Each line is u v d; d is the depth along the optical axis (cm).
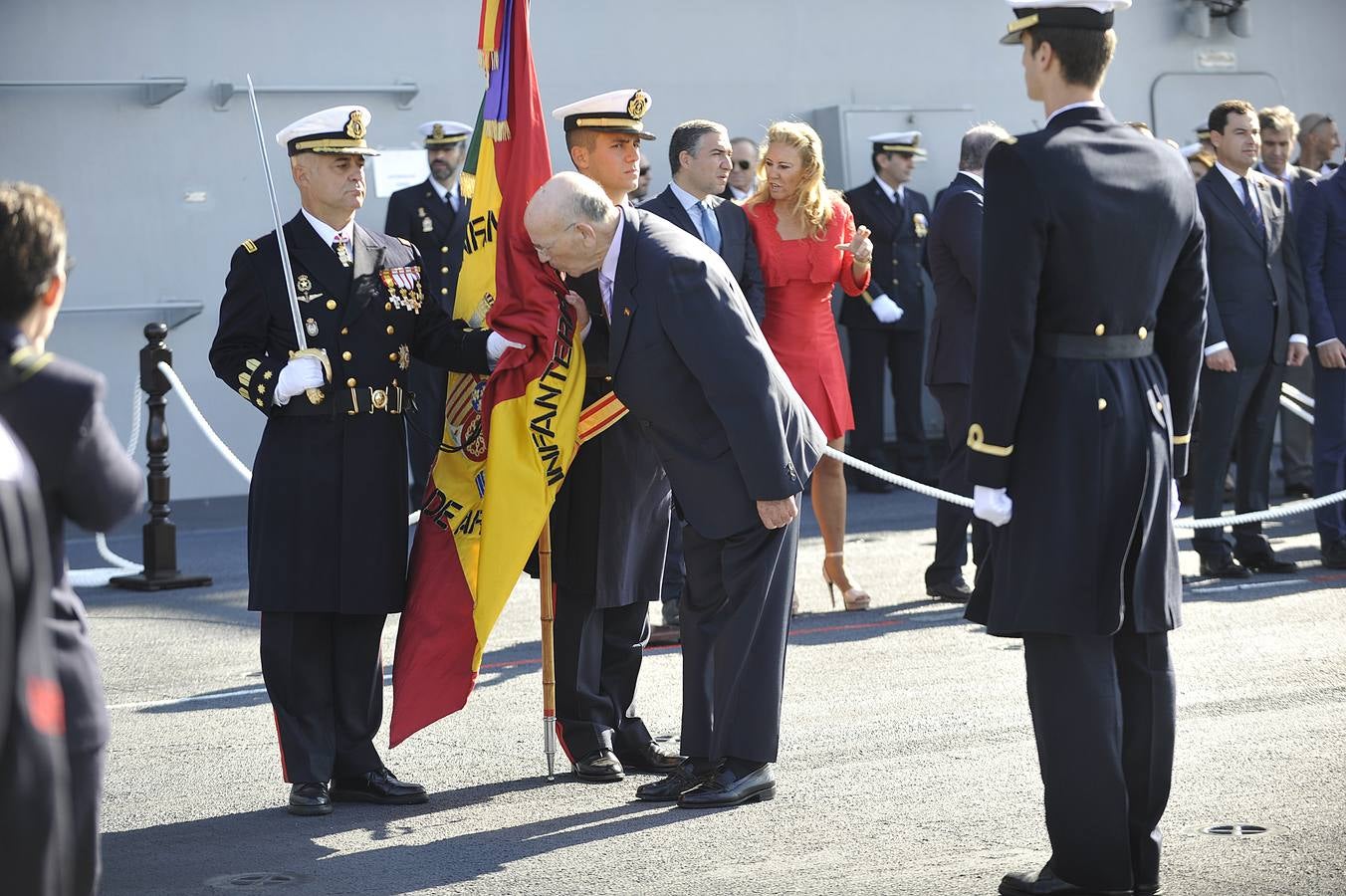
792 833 674
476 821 709
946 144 1930
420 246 1552
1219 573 1251
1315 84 2123
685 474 716
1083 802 572
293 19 1659
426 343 767
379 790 744
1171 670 588
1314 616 1092
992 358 563
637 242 702
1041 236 557
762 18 1869
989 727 837
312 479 731
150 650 1075
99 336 1602
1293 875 597
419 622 764
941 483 1193
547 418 747
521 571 745
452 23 1722
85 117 1591
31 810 376
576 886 615
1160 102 2034
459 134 1558
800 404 729
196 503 1655
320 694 741
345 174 737
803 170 1081
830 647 1043
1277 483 1864
